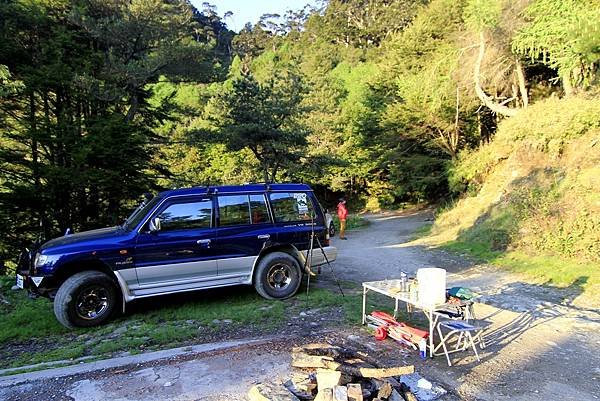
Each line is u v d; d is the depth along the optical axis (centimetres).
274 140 2286
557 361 495
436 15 3219
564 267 970
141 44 1828
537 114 1579
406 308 707
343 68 5572
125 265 668
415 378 435
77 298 644
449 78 2286
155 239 688
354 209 4066
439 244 1512
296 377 407
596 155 1271
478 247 1319
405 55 3416
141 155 1719
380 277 1005
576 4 1384
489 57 2006
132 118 1809
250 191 781
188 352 506
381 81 3662
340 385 371
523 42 1636
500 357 505
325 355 450
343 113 3959
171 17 1838
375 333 571
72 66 1576
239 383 414
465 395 407
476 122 2723
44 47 1540
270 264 770
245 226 758
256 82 2339
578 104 1454
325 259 824
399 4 6606
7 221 1441
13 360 540
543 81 2181
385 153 3303
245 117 2239
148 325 643
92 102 1636
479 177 2100
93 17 1795
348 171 3875
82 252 645
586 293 805
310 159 2555
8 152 1476
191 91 3931
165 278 700
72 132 1488
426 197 3522
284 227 792
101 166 1550
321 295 784
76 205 1568
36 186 1438
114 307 676
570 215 1113
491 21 1838
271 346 514
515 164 1659
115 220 1634
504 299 788
